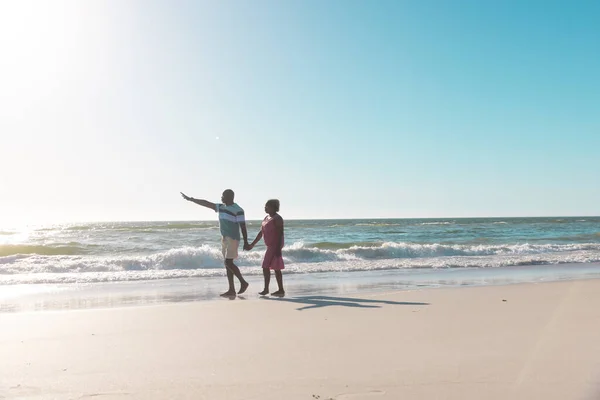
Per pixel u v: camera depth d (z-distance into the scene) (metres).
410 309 5.96
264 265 8.01
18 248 20.30
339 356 3.70
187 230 43.19
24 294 8.63
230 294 8.13
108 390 2.94
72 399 2.79
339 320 5.26
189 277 11.76
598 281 9.17
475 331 4.57
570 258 16.89
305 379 3.11
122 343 4.26
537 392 2.80
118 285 10.16
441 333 4.50
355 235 37.38
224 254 8.19
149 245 25.30
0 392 2.93
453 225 60.03
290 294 8.27
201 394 2.84
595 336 4.27
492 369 3.27
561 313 5.53
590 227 52.25
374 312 5.76
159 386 3.01
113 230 44.31
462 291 7.77
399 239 33.50
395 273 12.45
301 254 17.31
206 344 4.18
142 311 6.00
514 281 10.31
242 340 4.33
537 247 21.98
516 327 4.74
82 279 11.19
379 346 4.01
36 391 2.94
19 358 3.74
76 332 4.76
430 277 11.38
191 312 5.91
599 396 2.73
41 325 5.11
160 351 3.94
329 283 10.16
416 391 2.84
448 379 3.06
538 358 3.55
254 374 3.24
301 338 4.38
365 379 3.09
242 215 8.27
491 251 20.75
